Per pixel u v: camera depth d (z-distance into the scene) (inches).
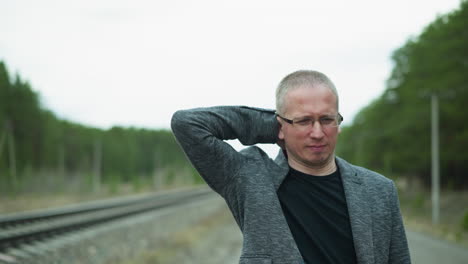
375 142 2123.5
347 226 73.2
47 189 2010.3
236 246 520.1
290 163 78.4
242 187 75.4
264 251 71.1
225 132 79.3
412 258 491.5
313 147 73.6
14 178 1843.0
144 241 493.7
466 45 1611.7
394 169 2030.0
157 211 857.5
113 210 779.4
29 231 379.9
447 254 542.9
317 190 75.5
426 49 1740.9
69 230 465.1
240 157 78.0
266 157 80.2
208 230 698.2
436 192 1135.6
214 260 414.9
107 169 4072.3
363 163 2247.8
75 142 3855.8
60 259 331.3
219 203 1465.3
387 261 74.9
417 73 1763.0
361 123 2583.7
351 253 72.2
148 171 4997.5
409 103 1796.3
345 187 74.7
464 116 1606.8
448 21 1705.2
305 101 72.8
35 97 3026.6
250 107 80.9
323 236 72.6
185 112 76.9
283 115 75.3
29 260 308.7
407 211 1574.8
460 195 1635.1
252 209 73.3
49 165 3125.0
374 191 76.2
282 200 75.5
